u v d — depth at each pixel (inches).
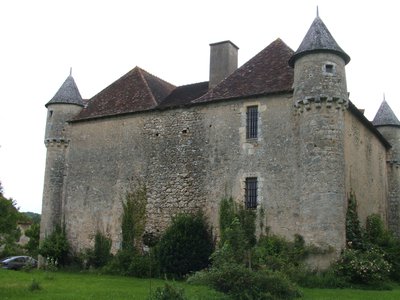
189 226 839.7
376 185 1032.8
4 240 753.6
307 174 770.2
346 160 839.7
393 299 556.4
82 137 1054.4
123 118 1009.5
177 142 935.0
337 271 715.4
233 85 917.8
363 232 841.5
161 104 987.9
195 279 549.3
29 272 938.1
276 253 764.0
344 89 792.3
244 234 773.3
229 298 478.6
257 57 965.8
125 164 982.4
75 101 1098.1
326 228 740.0
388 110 1174.3
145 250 917.2
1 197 723.4
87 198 1013.2
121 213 963.3
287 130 829.2
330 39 807.1
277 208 809.5
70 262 1000.9
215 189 874.1
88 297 551.5
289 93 839.7
